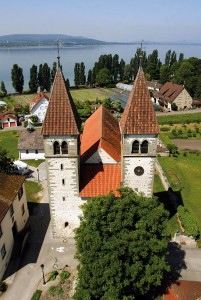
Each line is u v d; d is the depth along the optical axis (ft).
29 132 278.26
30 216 190.08
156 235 118.83
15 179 168.86
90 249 109.70
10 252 155.02
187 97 468.34
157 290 132.46
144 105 133.39
